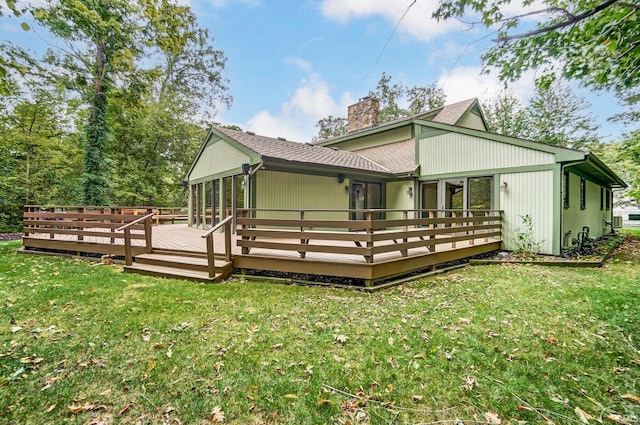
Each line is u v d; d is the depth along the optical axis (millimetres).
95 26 11422
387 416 1917
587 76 3713
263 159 7461
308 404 2027
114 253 6602
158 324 3264
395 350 2732
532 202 7668
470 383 2238
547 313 3625
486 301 4098
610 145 16172
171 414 1934
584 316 3506
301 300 4117
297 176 8977
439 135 9734
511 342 2883
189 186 13094
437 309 3797
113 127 15680
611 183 12898
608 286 4766
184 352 2688
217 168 10117
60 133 14297
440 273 5820
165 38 12578
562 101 18016
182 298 4125
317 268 4926
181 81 21594
